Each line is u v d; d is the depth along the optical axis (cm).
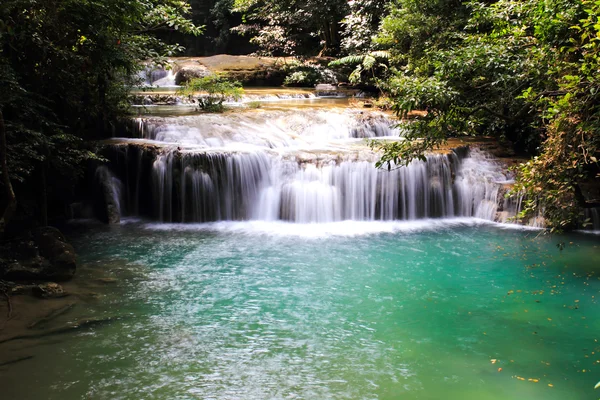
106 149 1254
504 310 787
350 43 2328
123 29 1062
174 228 1176
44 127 1038
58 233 888
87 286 838
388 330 724
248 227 1191
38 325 702
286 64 2588
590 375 614
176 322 733
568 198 860
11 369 602
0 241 887
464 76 739
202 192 1214
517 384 597
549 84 702
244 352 659
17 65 980
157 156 1221
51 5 898
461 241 1101
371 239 1113
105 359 632
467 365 637
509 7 882
